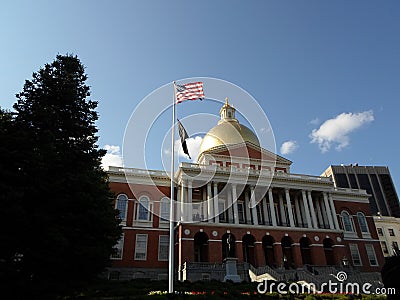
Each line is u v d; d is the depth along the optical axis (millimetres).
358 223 54781
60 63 27922
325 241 47719
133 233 42844
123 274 40125
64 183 21375
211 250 40219
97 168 30000
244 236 44344
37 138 21547
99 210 23016
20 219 17656
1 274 16625
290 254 46375
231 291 22641
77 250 20297
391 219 74625
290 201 49688
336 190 55719
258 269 36312
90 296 20656
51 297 18938
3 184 17984
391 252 70312
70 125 25328
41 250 18438
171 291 18234
